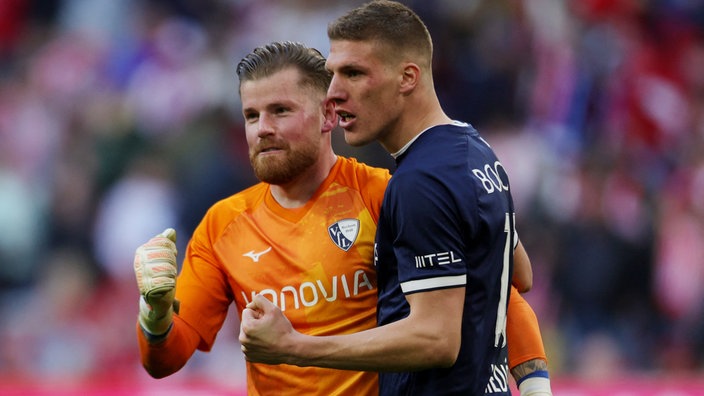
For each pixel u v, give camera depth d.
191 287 14.19
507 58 37.69
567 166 34.88
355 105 12.70
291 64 13.58
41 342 33.69
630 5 40.50
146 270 12.73
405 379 12.92
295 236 13.88
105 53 41.53
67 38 42.69
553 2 39.28
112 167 36.44
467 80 37.16
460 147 12.69
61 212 35.91
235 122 37.41
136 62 40.59
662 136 38.34
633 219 33.56
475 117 36.97
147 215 34.78
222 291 14.31
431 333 12.01
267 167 13.59
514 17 38.50
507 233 13.01
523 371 14.04
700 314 34.03
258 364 14.01
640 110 38.31
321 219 13.88
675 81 40.00
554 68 37.91
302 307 13.73
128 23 42.25
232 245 14.13
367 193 13.93
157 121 38.50
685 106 39.50
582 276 32.31
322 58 13.84
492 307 12.88
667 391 20.36
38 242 35.78
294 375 13.77
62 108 39.66
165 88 39.22
